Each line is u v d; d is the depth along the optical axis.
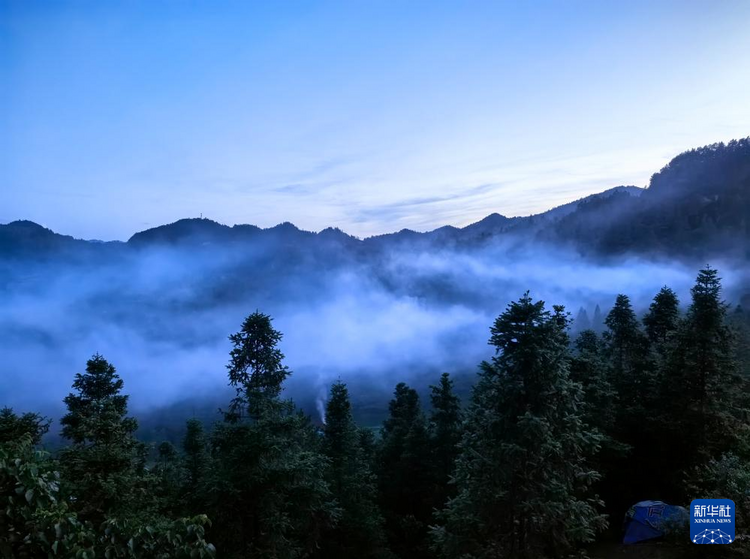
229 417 18.69
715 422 23.81
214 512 16.52
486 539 15.86
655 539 20.39
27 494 5.99
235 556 16.41
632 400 28.73
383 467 40.62
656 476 26.06
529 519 14.89
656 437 25.78
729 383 24.86
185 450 29.48
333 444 31.56
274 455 17.19
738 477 16.30
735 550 14.64
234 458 16.72
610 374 29.95
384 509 37.09
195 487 20.95
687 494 21.39
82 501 13.99
